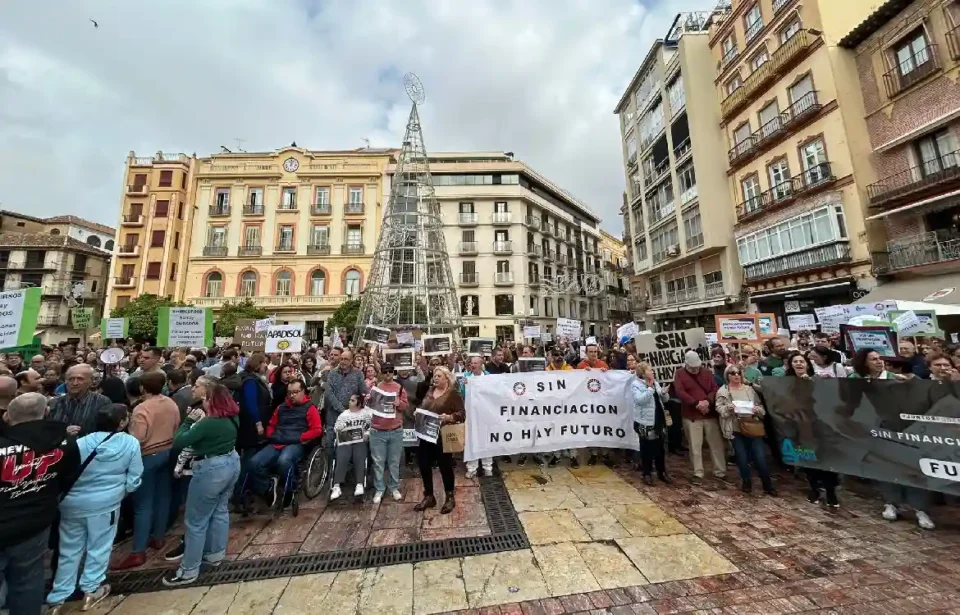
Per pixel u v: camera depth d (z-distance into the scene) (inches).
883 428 187.5
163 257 1413.6
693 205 919.0
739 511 198.8
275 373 269.3
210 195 1459.2
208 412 159.2
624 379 261.7
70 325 1504.7
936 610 123.7
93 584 134.3
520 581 145.8
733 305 874.8
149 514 168.2
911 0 574.2
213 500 153.8
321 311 1395.2
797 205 715.4
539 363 318.3
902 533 171.9
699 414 243.8
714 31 925.2
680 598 134.0
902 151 595.5
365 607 133.5
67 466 127.1
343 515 206.7
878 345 263.4
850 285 630.5
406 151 849.5
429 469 215.9
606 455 296.0
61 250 1539.1
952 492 165.8
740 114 856.3
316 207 1455.5
